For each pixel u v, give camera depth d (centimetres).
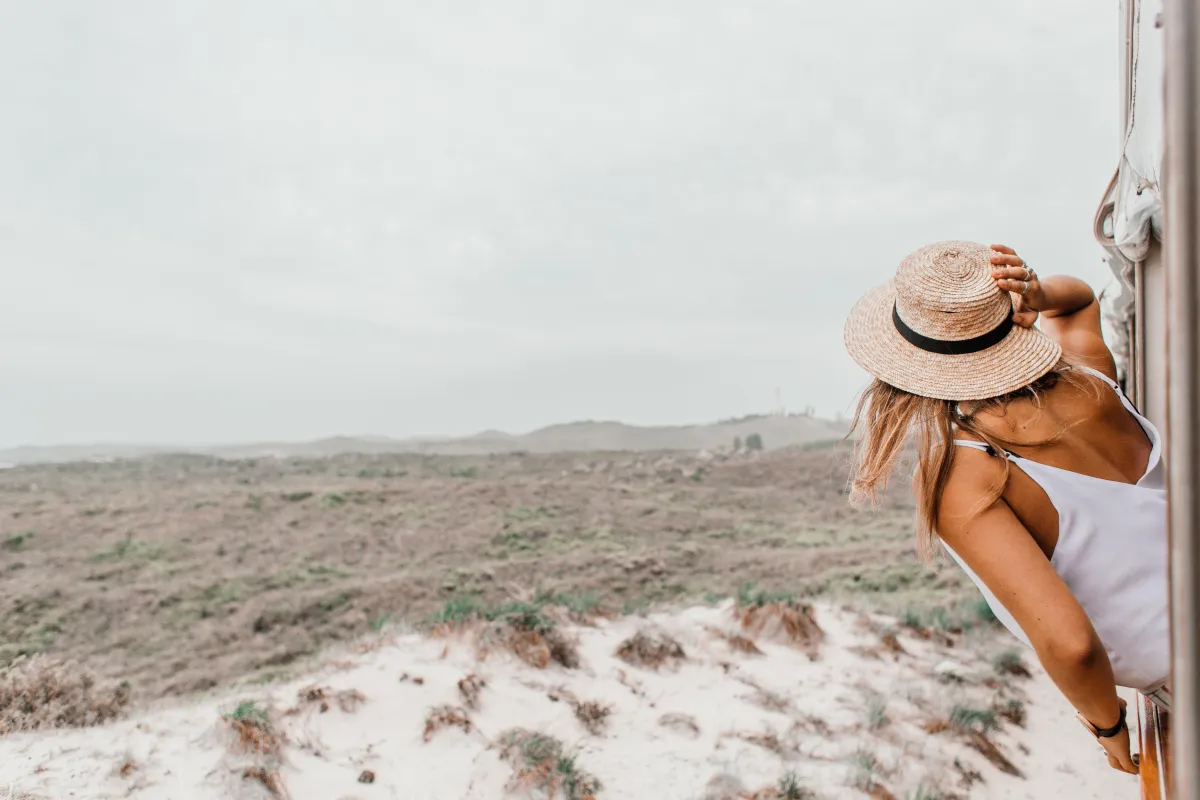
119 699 530
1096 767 504
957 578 1255
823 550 1950
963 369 165
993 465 159
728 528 2530
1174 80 81
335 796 393
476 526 2381
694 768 450
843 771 450
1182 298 80
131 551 1862
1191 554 81
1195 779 81
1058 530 159
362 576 1742
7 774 387
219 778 388
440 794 402
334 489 2772
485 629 604
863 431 180
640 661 615
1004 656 668
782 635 693
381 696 493
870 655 663
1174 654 83
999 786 467
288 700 490
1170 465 83
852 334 186
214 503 2442
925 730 514
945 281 167
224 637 1184
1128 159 248
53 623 1202
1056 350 168
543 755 438
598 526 2483
